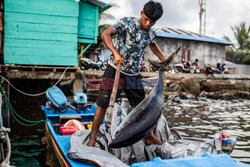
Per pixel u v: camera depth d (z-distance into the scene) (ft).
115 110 12.55
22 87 37.06
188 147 10.84
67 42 35.06
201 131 23.20
